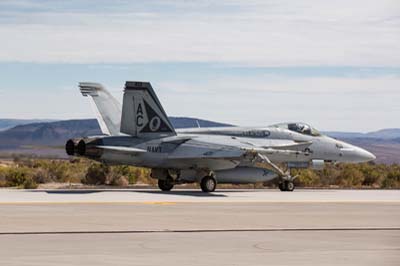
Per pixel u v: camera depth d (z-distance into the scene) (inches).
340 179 6264.8
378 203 3725.4
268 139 4827.8
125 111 4301.2
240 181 4635.8
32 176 5639.8
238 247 2058.3
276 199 3919.8
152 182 5900.6
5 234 2257.6
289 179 4857.3
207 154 4343.0
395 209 3366.1
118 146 4234.7
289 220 2790.4
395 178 6215.6
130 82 4296.3
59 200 3535.9
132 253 1923.0
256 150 4439.0
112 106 4958.2
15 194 3949.3
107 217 2783.0
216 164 4483.3
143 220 2696.9
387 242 2192.4
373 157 5182.1
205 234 2338.8
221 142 4456.2
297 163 4972.9
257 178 4670.3
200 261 1812.3
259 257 1884.8
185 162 4419.3
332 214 3068.4
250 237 2279.8
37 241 2113.7
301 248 2050.9
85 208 3137.3
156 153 4323.3
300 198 4037.9
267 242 2169.0
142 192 4330.7
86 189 4648.1
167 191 4517.7
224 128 4771.2
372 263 1815.9
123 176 5684.1
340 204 3624.5
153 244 2091.5
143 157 4315.9
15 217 2731.3
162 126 4377.5
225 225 2588.6
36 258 1819.6
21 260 1787.6
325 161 5049.2
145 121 4335.6
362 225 2650.1
